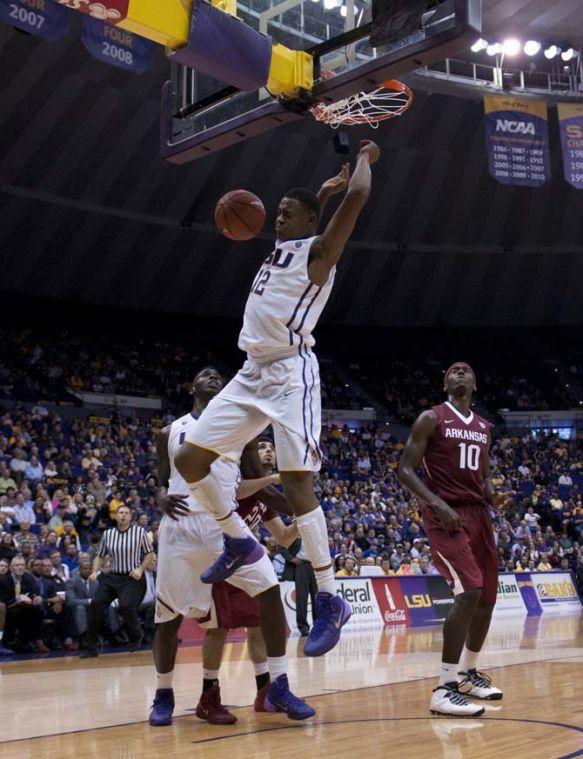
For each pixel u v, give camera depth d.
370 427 24.41
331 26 4.32
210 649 4.12
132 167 19.58
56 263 20.97
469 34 3.72
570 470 23.80
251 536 3.79
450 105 20.09
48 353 21.67
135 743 3.48
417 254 24.53
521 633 10.42
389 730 3.64
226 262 23.02
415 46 3.87
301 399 3.34
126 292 22.55
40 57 16.27
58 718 4.34
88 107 17.84
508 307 26.11
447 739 3.37
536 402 27.22
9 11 8.95
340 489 18.58
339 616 3.34
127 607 9.07
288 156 20.92
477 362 28.19
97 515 13.09
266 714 4.26
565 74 19.09
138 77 17.42
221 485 3.56
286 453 3.29
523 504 21.03
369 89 4.59
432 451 4.61
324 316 25.59
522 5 16.58
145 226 21.22
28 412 18.08
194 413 4.27
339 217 3.33
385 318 25.84
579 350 28.09
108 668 7.44
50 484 14.87
